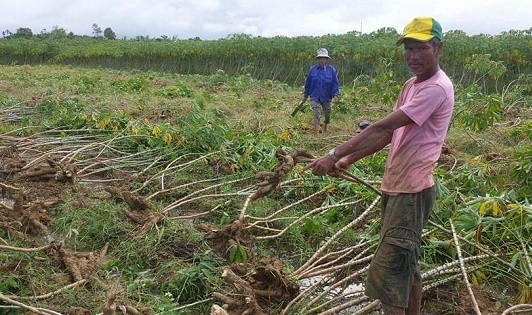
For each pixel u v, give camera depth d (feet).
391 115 9.96
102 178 22.40
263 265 12.55
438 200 16.40
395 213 10.37
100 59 106.11
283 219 17.34
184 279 13.19
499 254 14.42
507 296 13.76
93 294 12.50
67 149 25.43
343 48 68.23
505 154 25.25
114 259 14.49
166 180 21.70
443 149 25.67
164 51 92.63
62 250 13.70
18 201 16.34
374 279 10.53
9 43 116.16
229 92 52.16
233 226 14.94
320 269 14.32
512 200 16.60
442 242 14.75
